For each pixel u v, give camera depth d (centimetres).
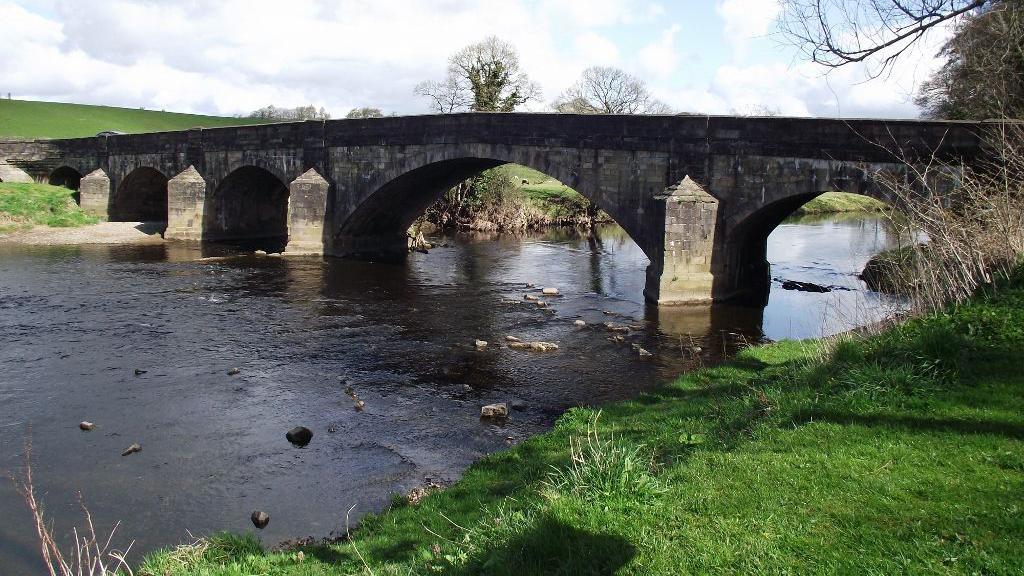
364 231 4291
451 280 3384
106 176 5409
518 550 614
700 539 588
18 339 2142
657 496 670
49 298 2719
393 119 3684
